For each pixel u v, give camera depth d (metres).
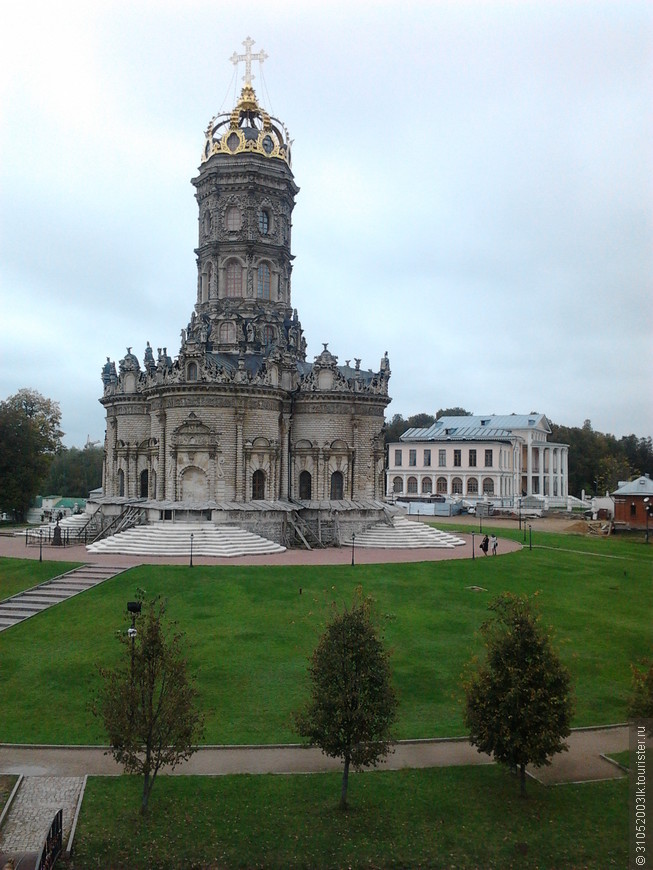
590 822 24.02
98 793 25.58
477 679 26.52
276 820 24.00
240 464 80.38
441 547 84.00
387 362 93.31
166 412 81.62
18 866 20.98
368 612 26.47
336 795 25.67
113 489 96.06
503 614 27.08
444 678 38.03
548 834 23.28
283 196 93.56
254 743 30.17
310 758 28.92
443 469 164.38
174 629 45.72
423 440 166.75
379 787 26.30
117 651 42.09
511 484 167.00
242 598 52.94
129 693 24.28
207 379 79.56
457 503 144.00
